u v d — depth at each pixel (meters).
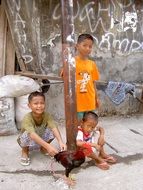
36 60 3.12
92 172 2.34
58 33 3.15
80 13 3.19
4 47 3.10
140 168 2.43
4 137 2.91
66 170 2.15
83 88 2.50
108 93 3.27
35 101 2.31
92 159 2.49
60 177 2.23
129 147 2.80
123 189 2.14
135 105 3.63
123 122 3.41
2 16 3.04
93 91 2.58
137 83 3.59
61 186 2.14
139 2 3.40
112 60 3.43
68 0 2.04
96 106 2.70
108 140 2.92
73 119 2.10
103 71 3.42
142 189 2.15
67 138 2.12
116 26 3.36
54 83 3.19
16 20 2.98
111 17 3.31
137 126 3.31
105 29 3.32
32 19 3.02
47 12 3.06
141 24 3.46
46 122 2.42
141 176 2.31
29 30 3.03
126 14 3.37
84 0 3.17
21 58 3.08
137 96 3.54
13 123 2.97
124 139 2.97
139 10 3.42
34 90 2.98
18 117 3.02
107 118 3.49
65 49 2.06
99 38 3.32
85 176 2.28
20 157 2.53
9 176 2.26
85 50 2.45
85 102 2.52
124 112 3.60
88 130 2.38
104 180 2.24
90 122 2.36
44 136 2.46
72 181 2.19
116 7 3.31
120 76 3.50
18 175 2.28
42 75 3.06
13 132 2.97
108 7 3.28
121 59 3.47
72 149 2.12
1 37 3.08
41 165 2.42
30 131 2.29
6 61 3.14
